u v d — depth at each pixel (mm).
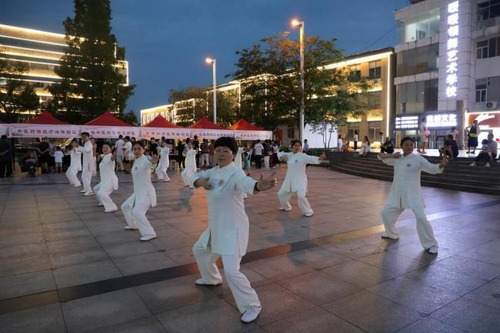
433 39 31438
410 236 6406
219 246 3627
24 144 32781
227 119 38031
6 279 4531
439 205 9594
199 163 20891
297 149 8312
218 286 4277
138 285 4324
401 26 34781
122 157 19125
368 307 3742
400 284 4309
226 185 3594
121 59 31484
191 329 3330
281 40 23594
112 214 8367
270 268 4844
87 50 29094
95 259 5262
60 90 29719
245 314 3479
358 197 10945
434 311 3648
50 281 4461
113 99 30609
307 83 23000
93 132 18328
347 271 4730
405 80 33906
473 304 3797
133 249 5719
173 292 4121
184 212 8555
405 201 5793
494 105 27156
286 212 8586
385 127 36188
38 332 3285
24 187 12992
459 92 28922
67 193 11586
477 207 9266
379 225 7266
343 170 20109
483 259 5172
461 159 15508
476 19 28328
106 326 3383
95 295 4055
